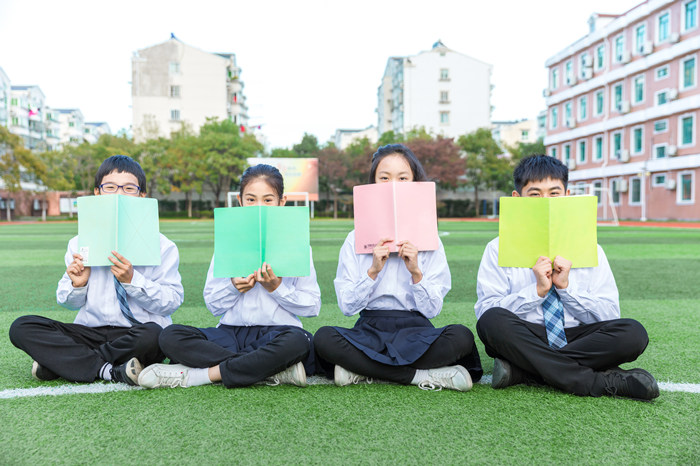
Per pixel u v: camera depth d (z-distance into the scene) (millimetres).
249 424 1731
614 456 1513
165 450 1543
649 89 23484
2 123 47906
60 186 32812
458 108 44625
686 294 4594
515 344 2018
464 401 1958
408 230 2242
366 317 2324
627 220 25234
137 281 2227
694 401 1956
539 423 1745
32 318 2195
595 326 2150
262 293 2305
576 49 28156
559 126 30516
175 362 2158
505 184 37031
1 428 1710
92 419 1778
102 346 2221
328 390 2094
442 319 3670
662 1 22094
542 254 2152
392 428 1701
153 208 2279
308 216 2256
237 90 49562
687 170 21922
